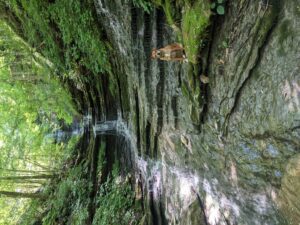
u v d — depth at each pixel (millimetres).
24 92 11703
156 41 5293
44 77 10836
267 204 3955
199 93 4516
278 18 3125
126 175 8711
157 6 4902
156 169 7047
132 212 7656
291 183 3312
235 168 4375
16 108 12508
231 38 3729
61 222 10055
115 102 9047
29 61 10750
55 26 8273
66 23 7652
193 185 5742
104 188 9328
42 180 13531
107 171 9734
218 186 4961
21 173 13805
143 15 5273
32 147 13555
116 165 9250
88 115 11031
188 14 4102
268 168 3725
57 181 11914
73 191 10219
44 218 10578
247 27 3465
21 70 11234
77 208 9695
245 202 4383
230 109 4055
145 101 6266
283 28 3066
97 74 8734
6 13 9109
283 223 3746
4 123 12617
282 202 3592
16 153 13094
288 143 3260
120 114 8969
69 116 11984
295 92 3000
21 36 9570
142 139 7230
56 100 11609
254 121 3660
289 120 3107
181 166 5980
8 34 9828
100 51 7484
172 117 5629
